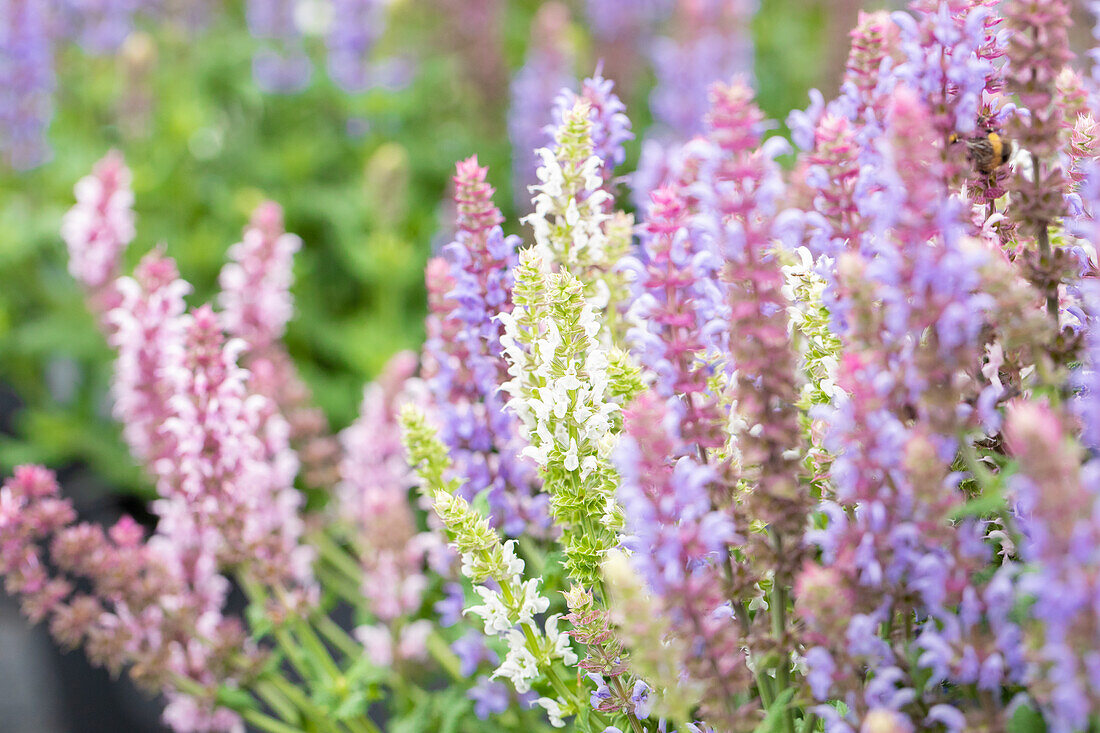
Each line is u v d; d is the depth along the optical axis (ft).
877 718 2.85
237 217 6.18
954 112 3.06
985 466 3.07
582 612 3.12
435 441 3.42
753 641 3.02
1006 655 2.92
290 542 3.90
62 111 7.04
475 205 3.31
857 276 2.93
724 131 2.99
